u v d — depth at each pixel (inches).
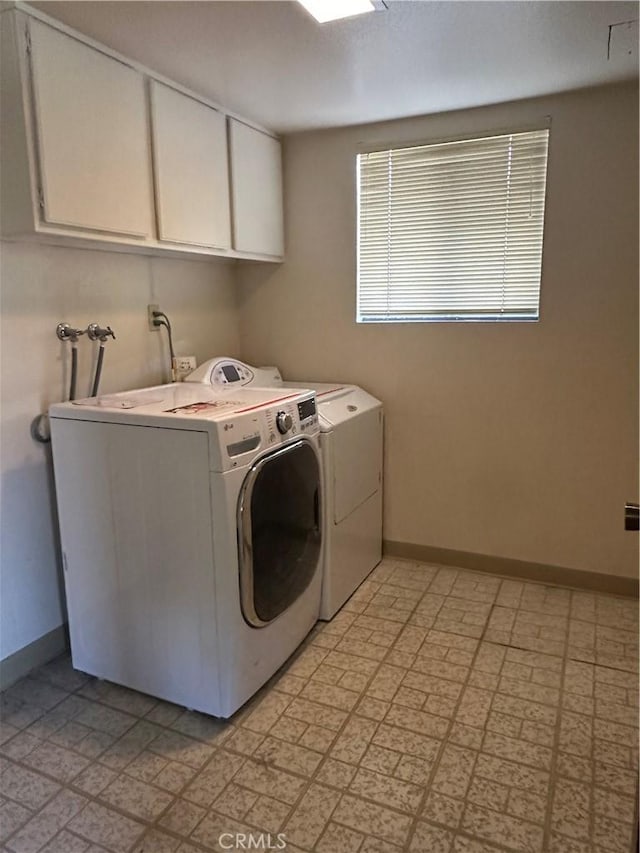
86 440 76.8
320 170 116.5
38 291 82.8
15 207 70.9
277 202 118.0
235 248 105.7
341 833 59.2
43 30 67.9
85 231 76.3
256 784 65.4
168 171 88.0
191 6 66.5
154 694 80.2
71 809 62.2
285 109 101.4
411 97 96.6
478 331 109.5
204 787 65.0
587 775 65.9
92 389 92.0
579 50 79.5
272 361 128.6
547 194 100.4
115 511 76.7
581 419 104.7
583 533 108.0
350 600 105.8
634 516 40.4
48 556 87.7
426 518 120.0
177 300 110.3
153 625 77.5
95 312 92.4
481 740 71.5
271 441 76.7
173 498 71.9
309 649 90.8
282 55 79.7
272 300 126.1
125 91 79.6
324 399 101.5
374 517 116.5
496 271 107.7
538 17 70.1
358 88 92.2
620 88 93.0
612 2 66.5
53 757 69.6
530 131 99.7
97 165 76.4
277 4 66.2
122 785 65.3
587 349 102.4
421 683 82.4
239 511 70.7
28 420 83.0
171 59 80.6
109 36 73.8
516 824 59.9
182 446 69.9
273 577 79.7
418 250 112.7
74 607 83.8
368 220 115.5
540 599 105.8
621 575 106.4
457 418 114.0
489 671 84.9
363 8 67.5
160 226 87.4
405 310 116.0
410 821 60.4
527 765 67.5
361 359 120.1
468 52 79.7
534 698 78.9
